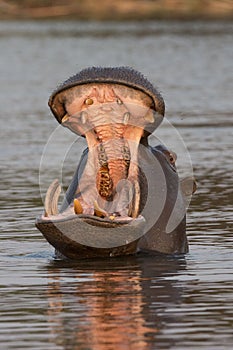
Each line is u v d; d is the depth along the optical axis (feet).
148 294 88.99
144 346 73.41
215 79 371.76
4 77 388.98
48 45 573.74
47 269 100.58
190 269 99.30
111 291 90.43
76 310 83.76
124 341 74.64
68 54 512.22
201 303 85.30
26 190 151.84
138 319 80.48
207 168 170.50
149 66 440.45
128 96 96.37
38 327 78.79
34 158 184.96
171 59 474.90
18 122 242.99
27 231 121.08
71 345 73.92
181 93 315.37
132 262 102.68
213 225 122.52
